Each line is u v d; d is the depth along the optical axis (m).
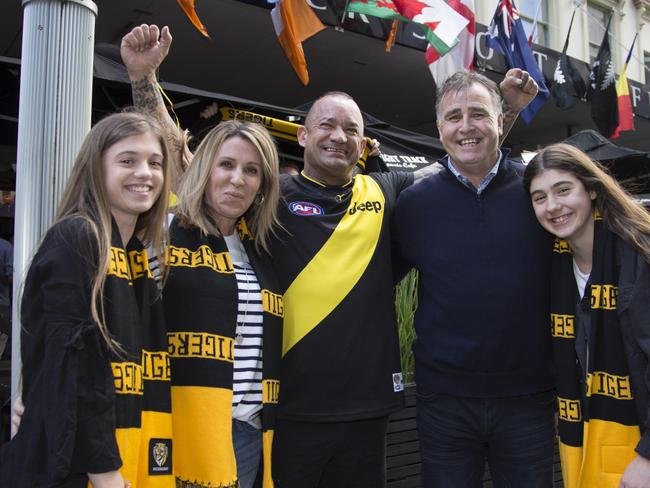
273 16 4.08
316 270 2.20
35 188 1.93
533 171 2.12
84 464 1.42
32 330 1.49
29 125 1.95
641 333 1.85
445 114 2.30
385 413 2.16
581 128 10.68
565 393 2.13
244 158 2.00
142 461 1.62
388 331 2.25
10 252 4.54
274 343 2.01
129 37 2.28
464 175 2.32
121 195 1.64
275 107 4.22
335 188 2.39
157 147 1.71
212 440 1.76
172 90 3.81
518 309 2.18
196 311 1.84
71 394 1.40
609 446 1.97
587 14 11.07
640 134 11.03
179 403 1.80
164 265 1.82
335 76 8.28
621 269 1.95
